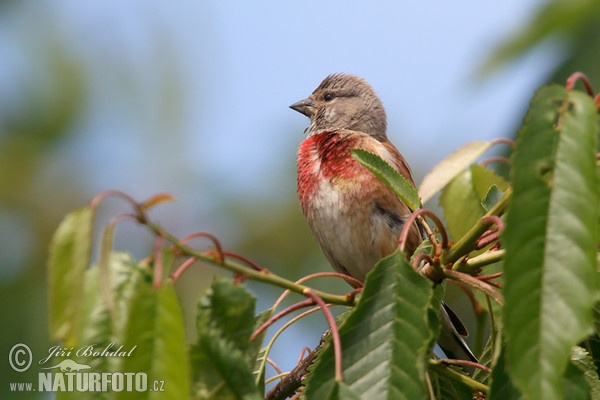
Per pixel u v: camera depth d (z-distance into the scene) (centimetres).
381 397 409
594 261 365
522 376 360
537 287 369
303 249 1042
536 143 386
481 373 560
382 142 1027
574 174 379
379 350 419
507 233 378
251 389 398
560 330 361
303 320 975
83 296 375
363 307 429
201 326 409
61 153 1023
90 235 377
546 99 393
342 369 420
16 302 876
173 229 1045
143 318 382
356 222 884
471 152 685
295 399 546
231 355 399
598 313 512
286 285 430
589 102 390
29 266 927
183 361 379
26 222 970
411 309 422
